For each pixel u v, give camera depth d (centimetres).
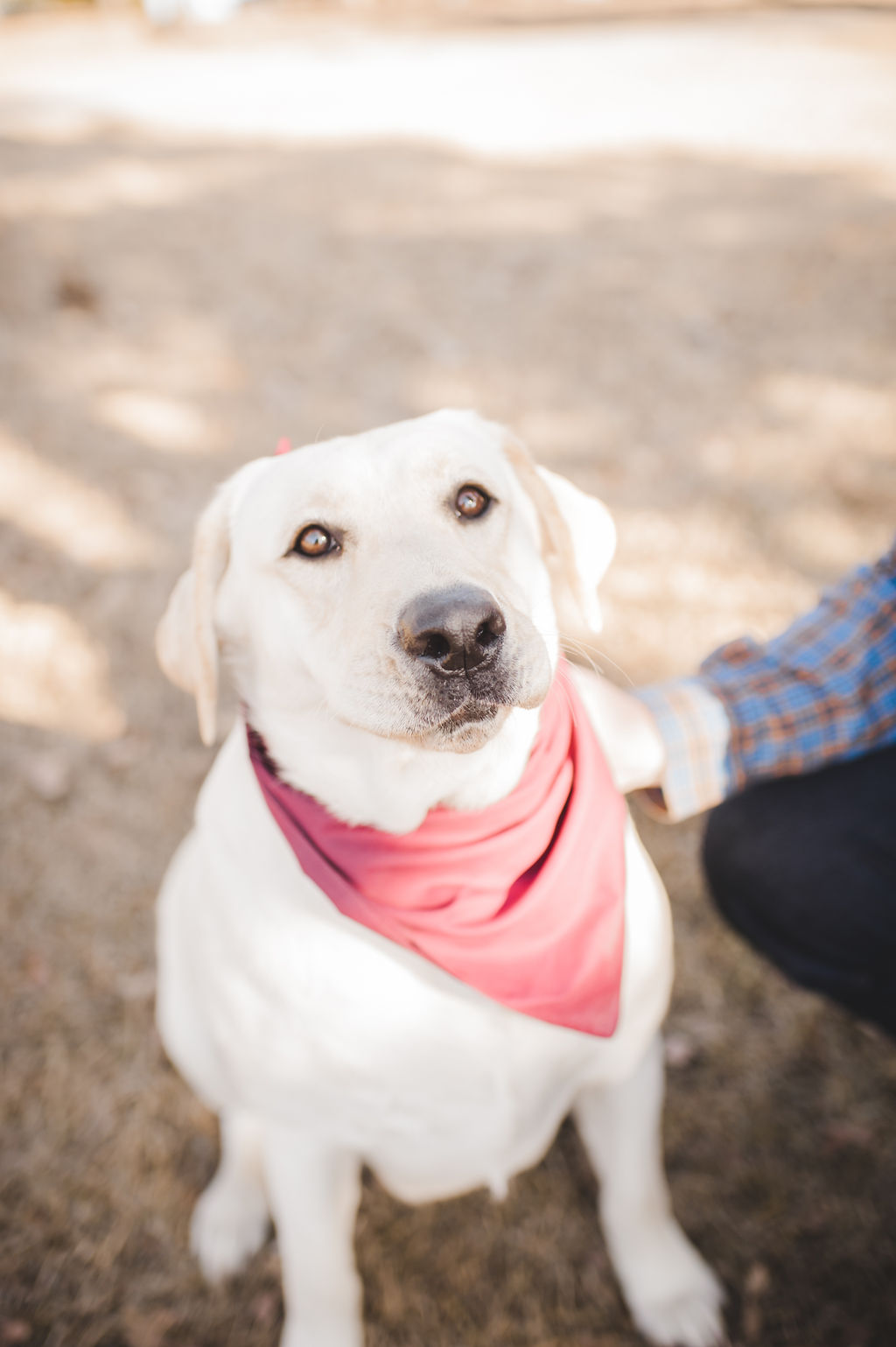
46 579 407
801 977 220
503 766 163
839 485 421
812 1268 206
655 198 780
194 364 567
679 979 262
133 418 513
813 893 205
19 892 295
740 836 216
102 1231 224
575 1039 176
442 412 185
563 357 546
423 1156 185
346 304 632
